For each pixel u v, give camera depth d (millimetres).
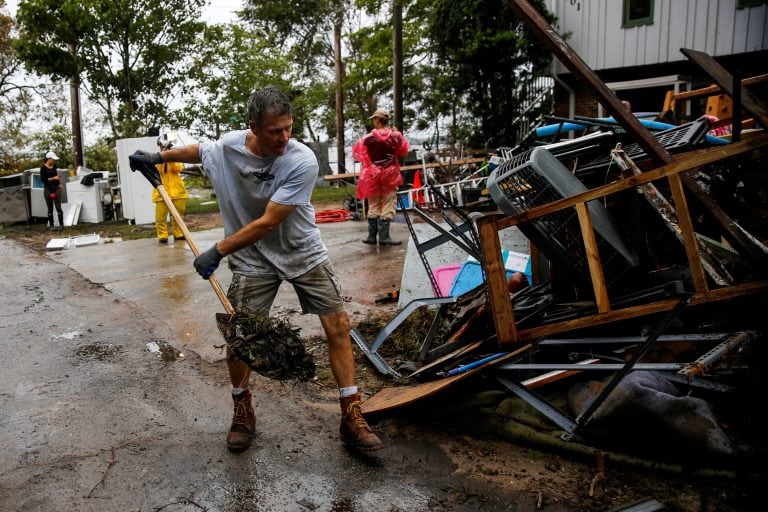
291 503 2568
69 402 3564
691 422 2648
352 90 28844
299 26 33031
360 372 3982
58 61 18094
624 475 2697
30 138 28578
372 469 2822
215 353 4363
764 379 2836
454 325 3906
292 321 5035
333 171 26000
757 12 11977
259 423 3287
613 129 4012
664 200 2887
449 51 15758
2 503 2561
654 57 13273
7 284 6797
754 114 3012
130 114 20547
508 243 4648
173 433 3178
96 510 2518
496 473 2766
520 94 15906
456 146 16812
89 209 13688
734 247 2998
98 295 6148
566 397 3217
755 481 2529
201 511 2516
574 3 14109
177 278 6754
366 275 6594
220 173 2822
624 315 2900
